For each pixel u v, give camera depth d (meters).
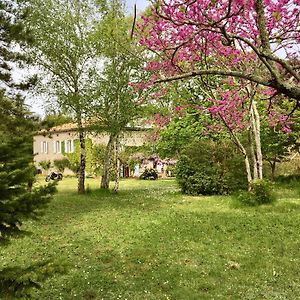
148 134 25.17
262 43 3.49
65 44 19.92
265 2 5.93
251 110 16.28
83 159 22.16
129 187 27.39
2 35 10.26
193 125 24.11
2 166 5.05
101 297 6.05
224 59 7.76
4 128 13.33
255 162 16.98
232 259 7.91
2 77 12.87
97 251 8.77
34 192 5.07
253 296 5.94
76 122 21.22
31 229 11.40
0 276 4.76
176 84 13.61
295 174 25.19
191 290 6.25
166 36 6.39
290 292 6.09
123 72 19.95
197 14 4.96
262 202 15.52
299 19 5.98
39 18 19.08
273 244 8.99
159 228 11.05
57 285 6.58
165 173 41.56
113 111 20.83
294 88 3.26
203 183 20.50
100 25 19.00
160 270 7.27
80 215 13.99
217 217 12.66
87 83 20.42
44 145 52.44
